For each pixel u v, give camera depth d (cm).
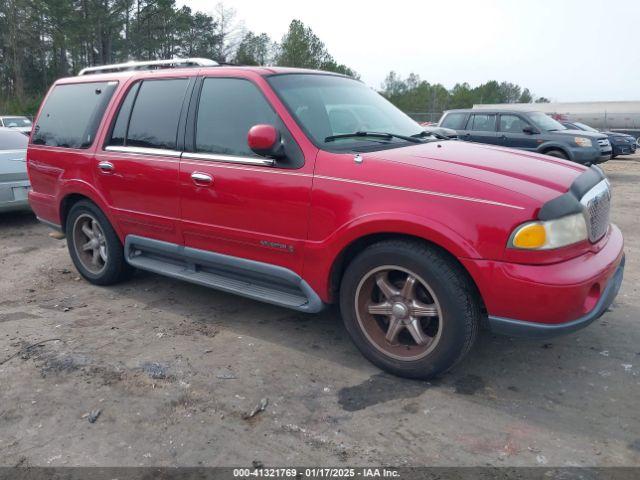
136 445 285
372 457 272
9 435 296
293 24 5619
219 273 427
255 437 289
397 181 321
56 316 454
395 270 332
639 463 264
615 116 2958
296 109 374
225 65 434
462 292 309
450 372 351
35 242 717
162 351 387
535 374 347
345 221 334
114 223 482
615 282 332
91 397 330
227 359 373
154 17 5638
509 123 1320
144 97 457
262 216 372
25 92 5534
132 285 527
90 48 5694
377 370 355
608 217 360
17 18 4944
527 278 288
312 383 341
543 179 316
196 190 405
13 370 362
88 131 495
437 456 272
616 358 365
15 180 772
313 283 361
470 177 309
